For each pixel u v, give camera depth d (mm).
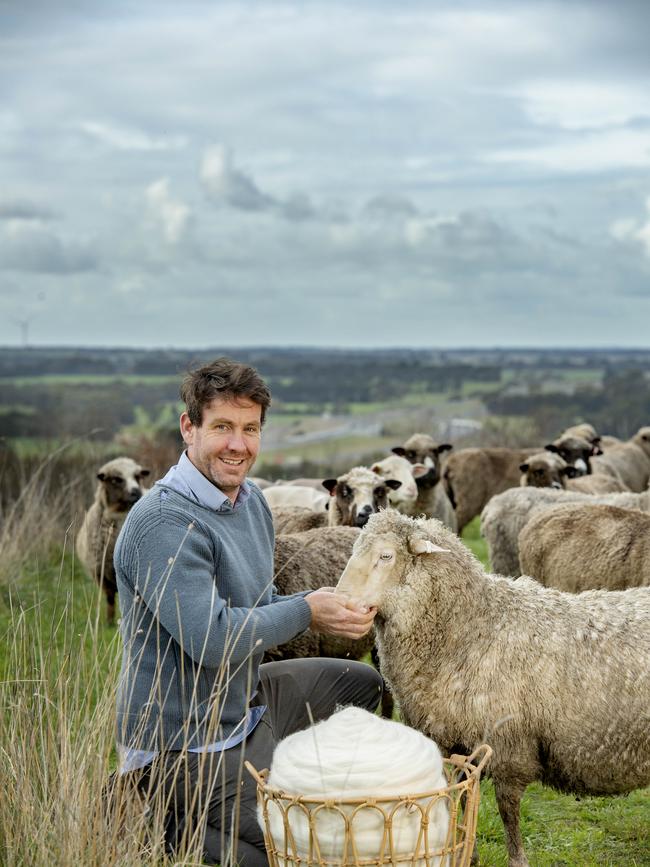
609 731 4441
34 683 4578
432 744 3496
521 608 4621
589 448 16547
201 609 3982
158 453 18078
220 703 4137
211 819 4074
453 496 16828
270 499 11984
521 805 5473
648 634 4594
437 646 4551
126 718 4043
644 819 5270
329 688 4688
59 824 3713
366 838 3234
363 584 4512
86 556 10219
